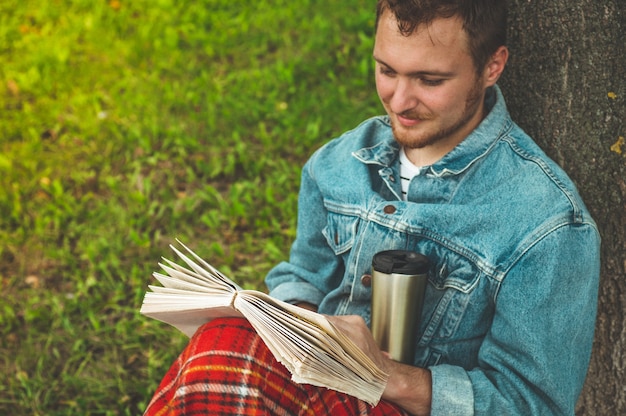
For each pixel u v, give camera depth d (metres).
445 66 1.78
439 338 1.98
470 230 1.90
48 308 3.65
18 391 3.19
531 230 1.84
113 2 6.52
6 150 4.80
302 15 5.95
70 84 5.44
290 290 2.21
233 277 3.72
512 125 1.99
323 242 2.23
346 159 2.14
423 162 2.02
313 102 4.90
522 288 1.83
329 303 2.15
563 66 2.19
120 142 4.73
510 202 1.88
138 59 5.68
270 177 4.34
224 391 1.67
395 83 1.85
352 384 1.60
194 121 4.86
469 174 1.95
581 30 2.14
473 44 1.79
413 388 1.84
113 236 4.02
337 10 5.94
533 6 2.21
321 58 5.34
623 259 2.24
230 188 4.36
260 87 5.14
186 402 1.67
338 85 5.06
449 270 1.93
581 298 1.84
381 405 1.80
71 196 4.36
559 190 1.85
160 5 6.32
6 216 4.21
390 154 2.06
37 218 4.13
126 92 5.23
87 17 6.30
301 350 1.54
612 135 2.18
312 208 2.22
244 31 5.80
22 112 5.13
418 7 1.74
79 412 3.05
